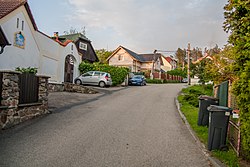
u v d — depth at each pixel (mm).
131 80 32594
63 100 15023
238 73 5367
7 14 13211
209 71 15883
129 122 9633
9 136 7305
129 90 23781
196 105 14008
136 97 18188
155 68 61125
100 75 25562
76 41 33594
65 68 22812
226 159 5559
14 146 6398
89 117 10352
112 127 8727
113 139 7270
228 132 7113
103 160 5594
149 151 6312
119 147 6555
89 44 37594
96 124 9109
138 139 7352
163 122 9875
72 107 12727
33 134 7570
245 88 4941
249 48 4852
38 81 10281
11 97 8445
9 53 13594
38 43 16984
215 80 14773
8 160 5441
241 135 5527
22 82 9148
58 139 7117
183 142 7180
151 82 44312
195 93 19078
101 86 25391
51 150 6168
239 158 5676
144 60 62156
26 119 9422
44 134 7598
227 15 5676
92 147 6488
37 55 16938
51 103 13648
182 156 6004
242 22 4992
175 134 8062
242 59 5070
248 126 4879
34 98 10008
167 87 30172
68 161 5480
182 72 63969
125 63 54906
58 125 8797
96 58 40031
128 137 7531
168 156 5984
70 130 8148
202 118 8992
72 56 23859
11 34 13719
